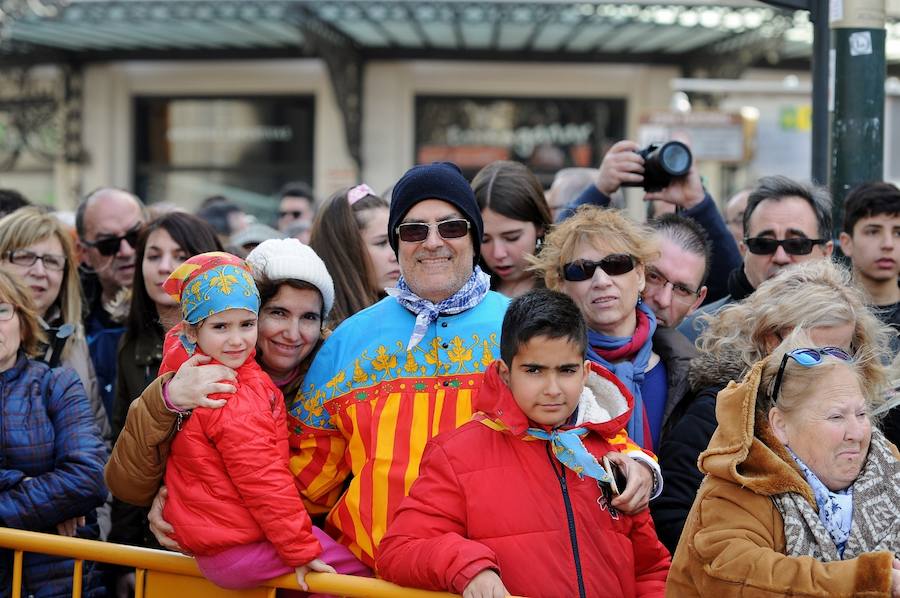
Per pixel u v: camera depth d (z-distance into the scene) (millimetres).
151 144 15250
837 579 2367
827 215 4336
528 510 2826
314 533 3107
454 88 14531
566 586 2783
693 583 2623
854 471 2617
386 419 3158
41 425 3582
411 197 3266
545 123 14656
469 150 14672
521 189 4258
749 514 2584
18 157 15188
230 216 8883
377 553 2934
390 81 14414
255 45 14484
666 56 14164
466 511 2844
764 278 4352
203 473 2943
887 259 4492
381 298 4379
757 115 9547
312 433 3293
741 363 3215
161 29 13102
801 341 2771
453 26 12688
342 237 4191
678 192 4578
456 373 3184
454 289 3266
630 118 14477
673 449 3254
